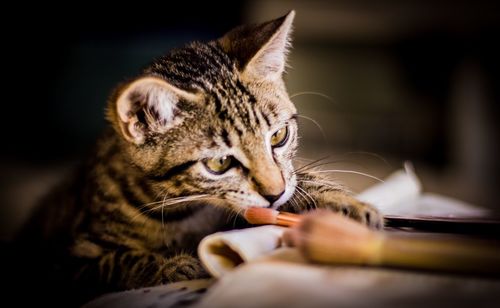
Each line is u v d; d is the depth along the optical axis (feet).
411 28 4.48
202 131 1.68
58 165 4.35
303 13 4.40
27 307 1.67
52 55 4.67
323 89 4.69
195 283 1.43
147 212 1.76
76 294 1.69
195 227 1.80
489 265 1.23
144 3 4.49
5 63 4.63
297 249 1.32
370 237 1.28
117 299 1.41
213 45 1.87
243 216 1.62
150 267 1.66
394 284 1.22
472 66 4.48
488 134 4.42
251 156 1.67
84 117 4.79
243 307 1.18
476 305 1.12
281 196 1.66
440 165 4.44
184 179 1.70
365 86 4.67
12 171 4.15
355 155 4.25
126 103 1.67
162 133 1.69
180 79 1.73
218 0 4.43
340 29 4.54
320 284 1.22
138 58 4.68
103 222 1.78
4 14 4.49
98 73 4.74
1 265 1.86
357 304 1.13
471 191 3.74
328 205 1.57
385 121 4.63
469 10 4.31
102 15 4.55
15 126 4.72
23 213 3.14
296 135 1.79
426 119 4.58
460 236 1.38
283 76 1.85
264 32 1.79
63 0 4.50
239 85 1.72
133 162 1.74
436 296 1.16
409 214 1.59
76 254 1.77
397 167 4.05
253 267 1.27
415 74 4.61
